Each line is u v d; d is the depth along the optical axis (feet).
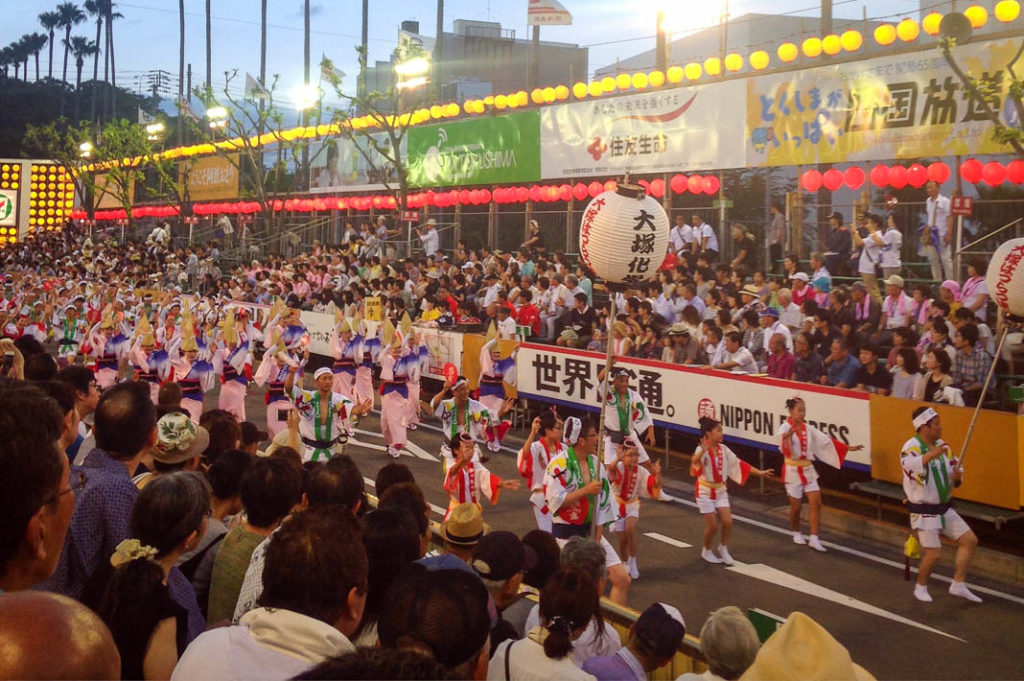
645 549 33.47
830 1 62.39
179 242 138.41
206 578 15.64
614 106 71.92
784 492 41.22
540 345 52.16
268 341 55.57
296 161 112.37
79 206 193.36
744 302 51.39
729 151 63.87
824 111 58.13
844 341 39.86
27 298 81.20
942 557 32.50
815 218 62.34
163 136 161.58
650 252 23.95
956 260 51.47
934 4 56.90
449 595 9.45
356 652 6.05
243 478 14.93
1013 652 24.52
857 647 24.86
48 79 292.20
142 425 15.03
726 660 13.05
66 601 5.46
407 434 53.36
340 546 9.92
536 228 75.82
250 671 9.05
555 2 86.33
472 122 85.92
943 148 52.49
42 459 7.03
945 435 33.53
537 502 28.45
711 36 84.02
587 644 15.01
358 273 83.76
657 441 49.39
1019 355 40.40
